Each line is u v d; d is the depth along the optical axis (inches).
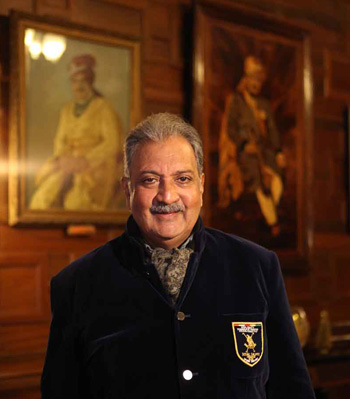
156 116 54.6
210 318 53.0
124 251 56.1
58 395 53.5
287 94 153.7
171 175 52.2
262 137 147.9
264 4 153.2
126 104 127.6
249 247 58.4
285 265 150.4
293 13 160.1
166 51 137.2
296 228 154.0
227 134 141.4
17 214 112.9
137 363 51.5
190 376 50.4
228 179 141.2
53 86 117.8
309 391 53.8
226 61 141.7
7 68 115.0
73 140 120.2
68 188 119.3
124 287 54.1
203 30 137.9
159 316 52.6
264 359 53.2
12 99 113.0
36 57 115.8
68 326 54.7
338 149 169.2
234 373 51.4
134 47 128.3
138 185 52.9
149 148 52.6
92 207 122.4
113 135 125.3
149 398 50.6
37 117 115.8
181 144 52.9
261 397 52.8
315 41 165.0
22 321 115.6
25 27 114.1
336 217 167.6
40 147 116.1
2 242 114.3
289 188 153.0
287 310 56.6
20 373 114.0
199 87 136.6
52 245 120.1
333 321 164.1
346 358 142.9
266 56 149.4
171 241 54.1
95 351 52.8
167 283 54.1
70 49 120.1
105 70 124.7
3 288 114.0
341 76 170.9
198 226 56.6
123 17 130.7
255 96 147.2
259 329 53.4
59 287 56.4
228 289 54.7
